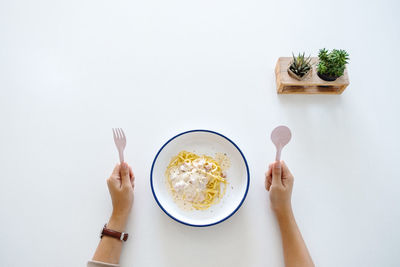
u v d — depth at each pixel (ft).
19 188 2.66
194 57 2.91
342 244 2.49
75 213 2.60
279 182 2.38
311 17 2.98
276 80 2.80
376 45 2.90
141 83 2.85
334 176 2.62
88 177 2.67
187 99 2.80
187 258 2.47
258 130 2.72
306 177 2.61
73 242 2.55
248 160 2.65
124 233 2.43
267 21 2.98
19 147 2.74
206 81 2.84
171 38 2.96
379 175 2.62
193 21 3.00
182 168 2.52
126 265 2.46
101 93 2.84
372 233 2.51
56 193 2.64
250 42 2.93
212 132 2.55
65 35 2.99
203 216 2.46
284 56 2.89
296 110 2.76
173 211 2.46
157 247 2.49
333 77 2.54
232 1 3.04
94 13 3.04
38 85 2.88
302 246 2.36
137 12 3.03
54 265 2.51
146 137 2.73
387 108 2.76
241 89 2.81
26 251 2.54
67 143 2.74
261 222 2.52
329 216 2.54
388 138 2.69
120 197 2.46
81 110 2.81
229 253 2.47
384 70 2.84
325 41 2.92
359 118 2.74
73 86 2.87
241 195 2.45
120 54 2.93
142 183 2.62
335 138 2.70
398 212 2.55
